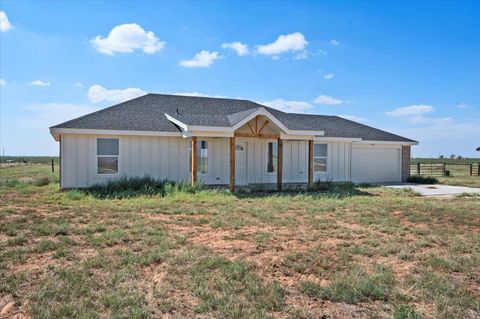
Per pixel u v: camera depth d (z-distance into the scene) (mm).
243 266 5863
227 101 22922
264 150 19953
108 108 18891
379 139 23156
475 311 4492
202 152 18422
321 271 5836
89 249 6879
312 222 9648
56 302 4543
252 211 11180
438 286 5191
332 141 21453
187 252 6613
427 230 8859
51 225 8789
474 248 7305
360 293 4918
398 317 4242
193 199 13680
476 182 24766
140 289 4992
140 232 8250
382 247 7215
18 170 37156
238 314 4262
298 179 20656
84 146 16359
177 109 20203
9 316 4250
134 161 17156
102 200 13430
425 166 37875
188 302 4633
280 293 4918
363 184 21141
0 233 8125
